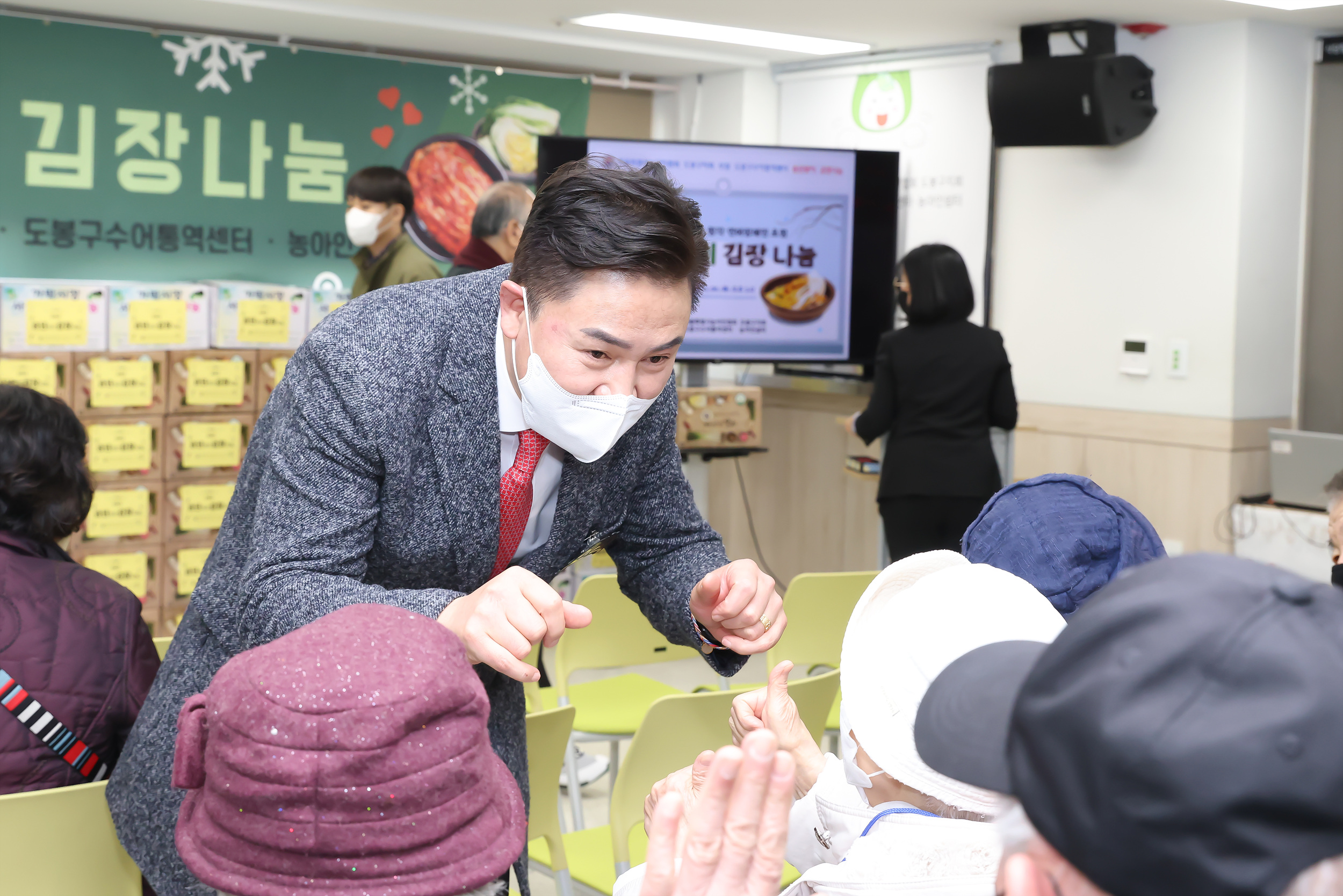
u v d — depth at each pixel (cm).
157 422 455
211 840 78
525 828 91
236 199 526
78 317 436
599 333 116
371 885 75
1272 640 49
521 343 126
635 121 642
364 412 127
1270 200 452
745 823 66
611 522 153
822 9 461
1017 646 75
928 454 443
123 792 137
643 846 245
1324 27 452
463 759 78
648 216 115
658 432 151
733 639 143
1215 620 50
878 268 538
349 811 73
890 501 454
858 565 564
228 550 139
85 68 490
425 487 134
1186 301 460
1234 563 53
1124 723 49
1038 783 53
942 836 84
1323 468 426
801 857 124
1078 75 443
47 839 160
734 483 624
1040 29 472
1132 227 474
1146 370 472
